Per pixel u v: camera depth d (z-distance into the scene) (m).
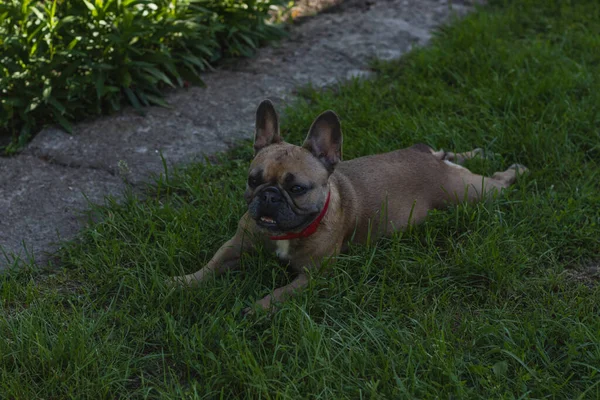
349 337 1.96
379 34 3.26
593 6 3.44
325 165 2.08
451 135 2.62
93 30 2.72
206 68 3.05
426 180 2.32
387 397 1.84
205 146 2.65
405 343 1.94
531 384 1.87
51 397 1.84
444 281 2.13
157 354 1.94
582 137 2.60
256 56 3.13
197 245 2.21
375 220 2.22
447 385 1.85
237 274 2.15
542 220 2.30
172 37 2.94
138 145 2.64
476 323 2.01
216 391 1.84
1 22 2.67
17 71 2.64
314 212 2.05
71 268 2.21
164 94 2.88
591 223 2.29
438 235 2.29
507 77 2.92
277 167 2.02
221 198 2.37
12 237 2.29
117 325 2.02
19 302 2.08
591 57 3.04
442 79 2.98
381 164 2.30
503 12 3.43
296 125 2.70
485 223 2.27
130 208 2.36
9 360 1.91
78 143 2.63
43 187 2.46
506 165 2.56
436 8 3.51
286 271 2.18
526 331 1.98
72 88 2.68
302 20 3.38
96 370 1.88
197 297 2.06
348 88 2.91
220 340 1.92
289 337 1.95
